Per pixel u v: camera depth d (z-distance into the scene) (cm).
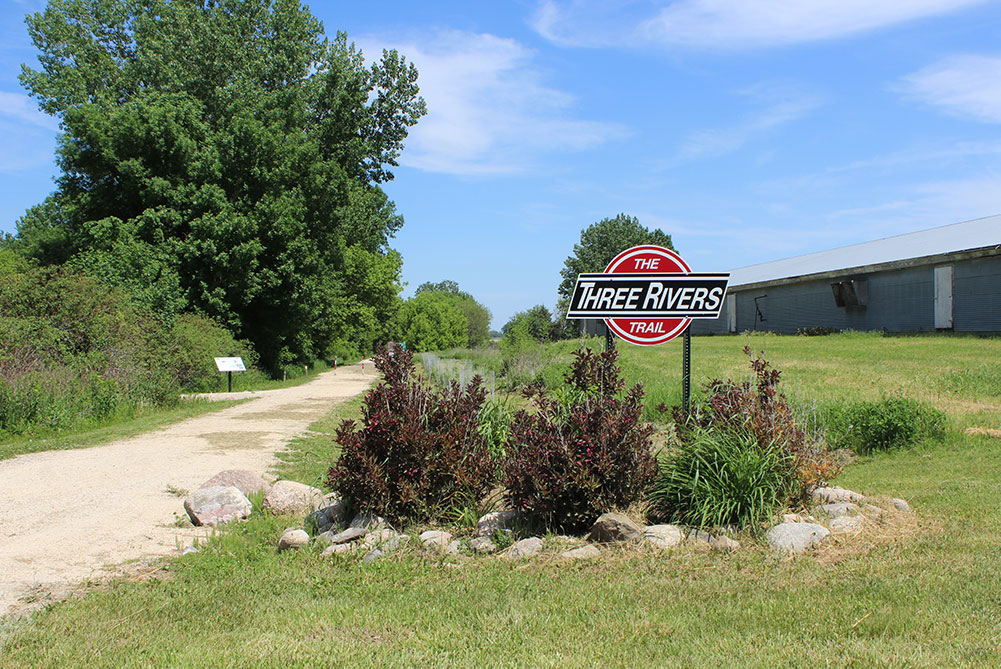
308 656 395
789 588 465
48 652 413
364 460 623
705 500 584
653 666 368
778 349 2559
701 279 728
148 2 3638
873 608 428
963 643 378
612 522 565
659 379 1658
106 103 3142
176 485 911
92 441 1270
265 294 3297
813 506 627
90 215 3175
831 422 1027
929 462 888
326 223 3706
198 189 3094
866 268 3105
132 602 501
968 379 1484
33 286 1952
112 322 2038
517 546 568
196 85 3406
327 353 5819
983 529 582
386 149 4216
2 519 750
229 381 2559
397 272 6969
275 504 749
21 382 1458
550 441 593
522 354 2475
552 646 399
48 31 3481
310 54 3906
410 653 396
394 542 595
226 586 532
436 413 666
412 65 4103
